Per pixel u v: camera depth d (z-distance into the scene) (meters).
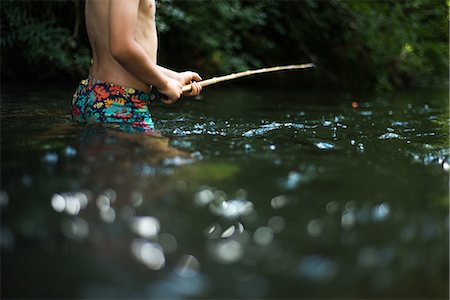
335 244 0.94
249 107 3.52
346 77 6.54
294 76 6.27
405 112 3.54
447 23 8.19
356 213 1.09
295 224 1.03
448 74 8.25
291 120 2.82
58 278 0.81
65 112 2.55
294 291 0.79
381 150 1.79
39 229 0.97
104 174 1.28
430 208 1.13
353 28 6.64
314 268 0.86
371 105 4.08
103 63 2.19
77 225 0.99
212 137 1.90
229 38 5.87
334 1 6.55
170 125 2.37
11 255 0.88
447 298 0.79
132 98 2.19
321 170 1.41
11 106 2.81
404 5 7.62
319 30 6.58
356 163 1.52
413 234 0.99
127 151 1.53
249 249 0.92
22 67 4.56
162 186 1.21
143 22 2.22
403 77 7.14
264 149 1.67
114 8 2.01
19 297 0.76
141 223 1.01
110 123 2.12
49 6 4.50
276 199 1.16
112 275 0.83
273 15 6.41
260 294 0.78
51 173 1.27
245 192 1.19
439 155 1.72
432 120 3.03
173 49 5.60
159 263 0.87
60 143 1.62
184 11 5.62
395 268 0.87
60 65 4.46
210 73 5.55
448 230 1.01
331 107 3.78
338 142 1.97
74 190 1.16
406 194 1.22
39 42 4.31
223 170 1.36
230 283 0.81
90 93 2.18
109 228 0.98
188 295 0.78
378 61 6.61
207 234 0.97
